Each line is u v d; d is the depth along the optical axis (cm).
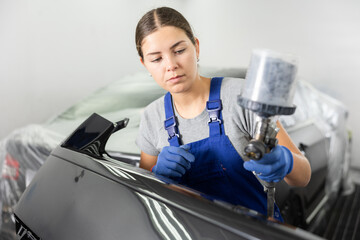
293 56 54
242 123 86
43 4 315
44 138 147
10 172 142
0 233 139
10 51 298
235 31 423
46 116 337
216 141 87
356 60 351
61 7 328
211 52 445
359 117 352
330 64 365
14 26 298
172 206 64
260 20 405
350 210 240
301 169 79
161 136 98
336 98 364
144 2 405
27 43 309
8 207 140
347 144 248
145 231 64
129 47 404
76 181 80
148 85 199
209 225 58
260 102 55
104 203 72
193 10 440
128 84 206
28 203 88
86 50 357
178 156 86
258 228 54
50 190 84
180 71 80
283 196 142
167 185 69
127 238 65
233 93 86
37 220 82
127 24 395
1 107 300
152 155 107
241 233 54
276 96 54
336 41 358
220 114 87
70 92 353
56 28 328
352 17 346
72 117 175
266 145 61
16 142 146
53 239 76
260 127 60
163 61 80
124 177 74
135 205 68
